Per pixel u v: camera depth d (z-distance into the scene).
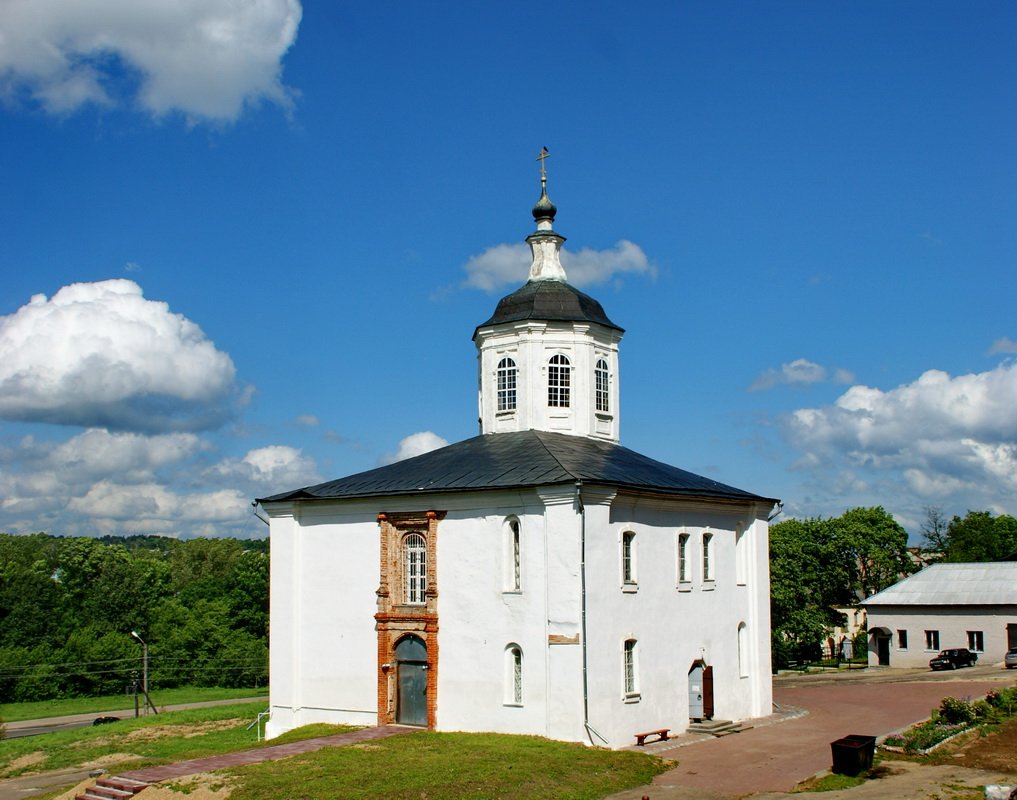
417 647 43.59
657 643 43.59
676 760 38.44
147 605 120.44
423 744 37.81
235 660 110.88
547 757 35.47
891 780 33.31
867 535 96.94
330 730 43.94
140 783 34.88
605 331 52.78
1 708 96.69
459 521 42.72
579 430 51.06
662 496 44.28
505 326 51.69
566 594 39.31
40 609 114.31
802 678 72.38
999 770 34.25
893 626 80.94
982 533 124.31
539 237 54.00
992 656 76.19
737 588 50.16
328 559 46.72
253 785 32.06
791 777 34.94
